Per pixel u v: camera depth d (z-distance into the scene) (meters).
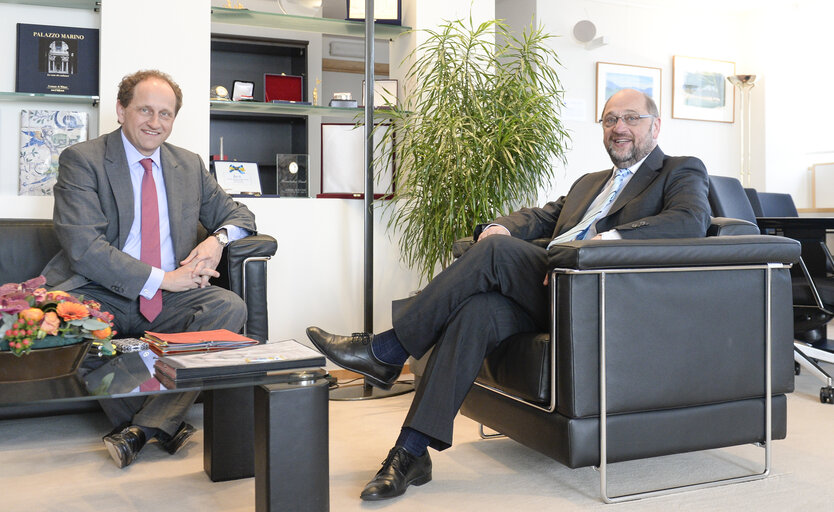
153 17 3.27
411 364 2.62
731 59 7.28
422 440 1.96
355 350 2.14
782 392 2.14
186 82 3.33
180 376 1.46
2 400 1.30
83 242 2.37
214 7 3.40
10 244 2.76
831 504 1.87
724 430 2.06
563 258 1.85
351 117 3.85
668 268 1.95
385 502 1.88
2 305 1.47
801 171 6.92
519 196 3.46
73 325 1.54
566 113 6.56
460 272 2.04
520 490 1.99
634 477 2.11
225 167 3.52
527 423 2.05
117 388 1.40
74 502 1.88
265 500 1.47
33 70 3.20
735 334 2.05
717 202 3.32
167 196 2.65
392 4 3.68
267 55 7.27
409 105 3.62
